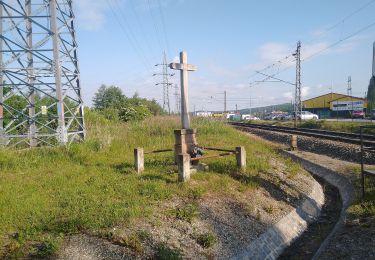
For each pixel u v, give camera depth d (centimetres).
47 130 1803
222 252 682
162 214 736
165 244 633
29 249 575
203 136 2106
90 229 639
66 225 642
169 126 2233
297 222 946
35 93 1681
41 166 1164
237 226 790
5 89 1984
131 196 813
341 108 7044
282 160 1532
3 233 621
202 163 1116
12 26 1503
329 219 1013
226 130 2439
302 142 2469
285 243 840
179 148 1082
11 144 1554
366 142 1853
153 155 1368
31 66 1656
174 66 1059
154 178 966
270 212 917
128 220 674
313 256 751
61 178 968
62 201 771
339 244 733
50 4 1487
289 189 1115
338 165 1576
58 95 1479
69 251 578
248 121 7288
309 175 1397
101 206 737
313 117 6212
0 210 710
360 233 752
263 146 2117
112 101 7281
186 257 622
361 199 987
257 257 733
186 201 825
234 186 995
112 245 602
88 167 1128
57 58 1484
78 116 1827
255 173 1148
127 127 2211
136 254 591
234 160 1266
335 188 1327
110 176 993
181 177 936
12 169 1111
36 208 720
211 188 925
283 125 5234
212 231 730
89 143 1462
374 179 1155
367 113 6462
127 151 1470
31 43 1705
